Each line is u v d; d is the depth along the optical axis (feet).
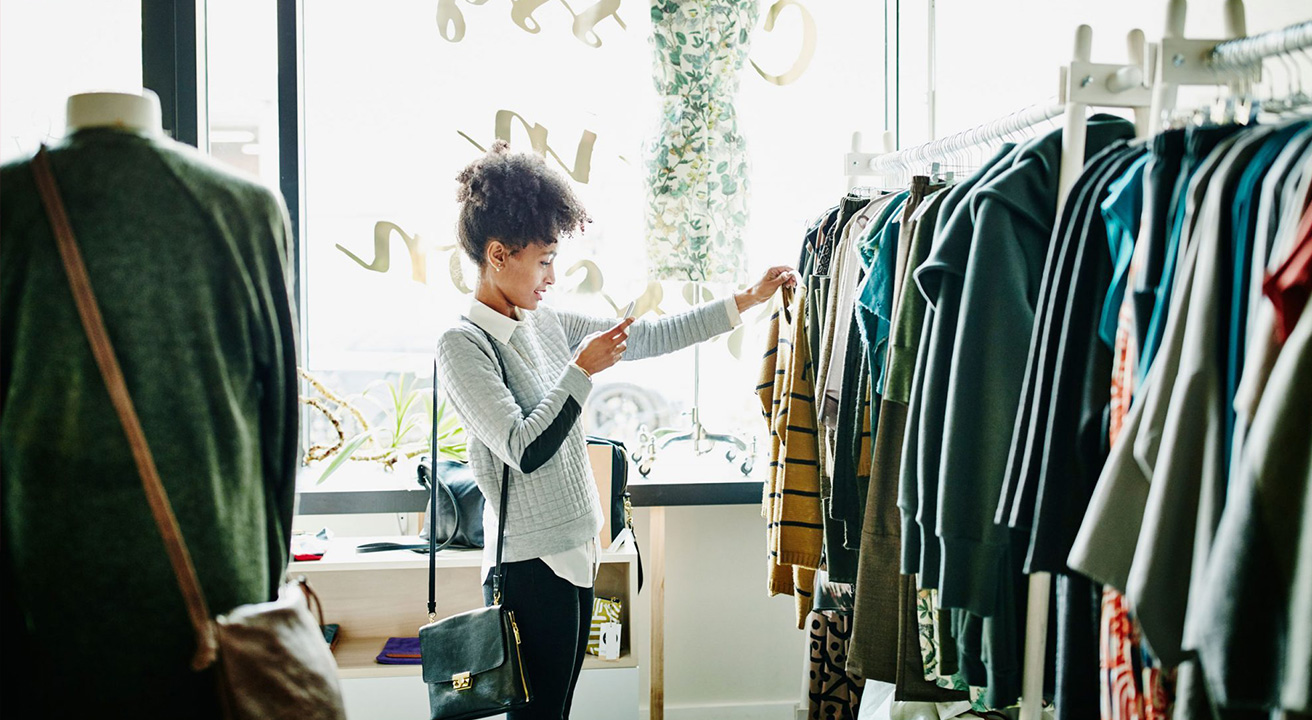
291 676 3.73
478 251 5.79
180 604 3.63
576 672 6.07
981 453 4.34
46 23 8.05
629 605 8.34
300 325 8.79
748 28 8.72
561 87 8.93
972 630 4.80
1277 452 2.75
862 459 5.89
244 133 8.68
